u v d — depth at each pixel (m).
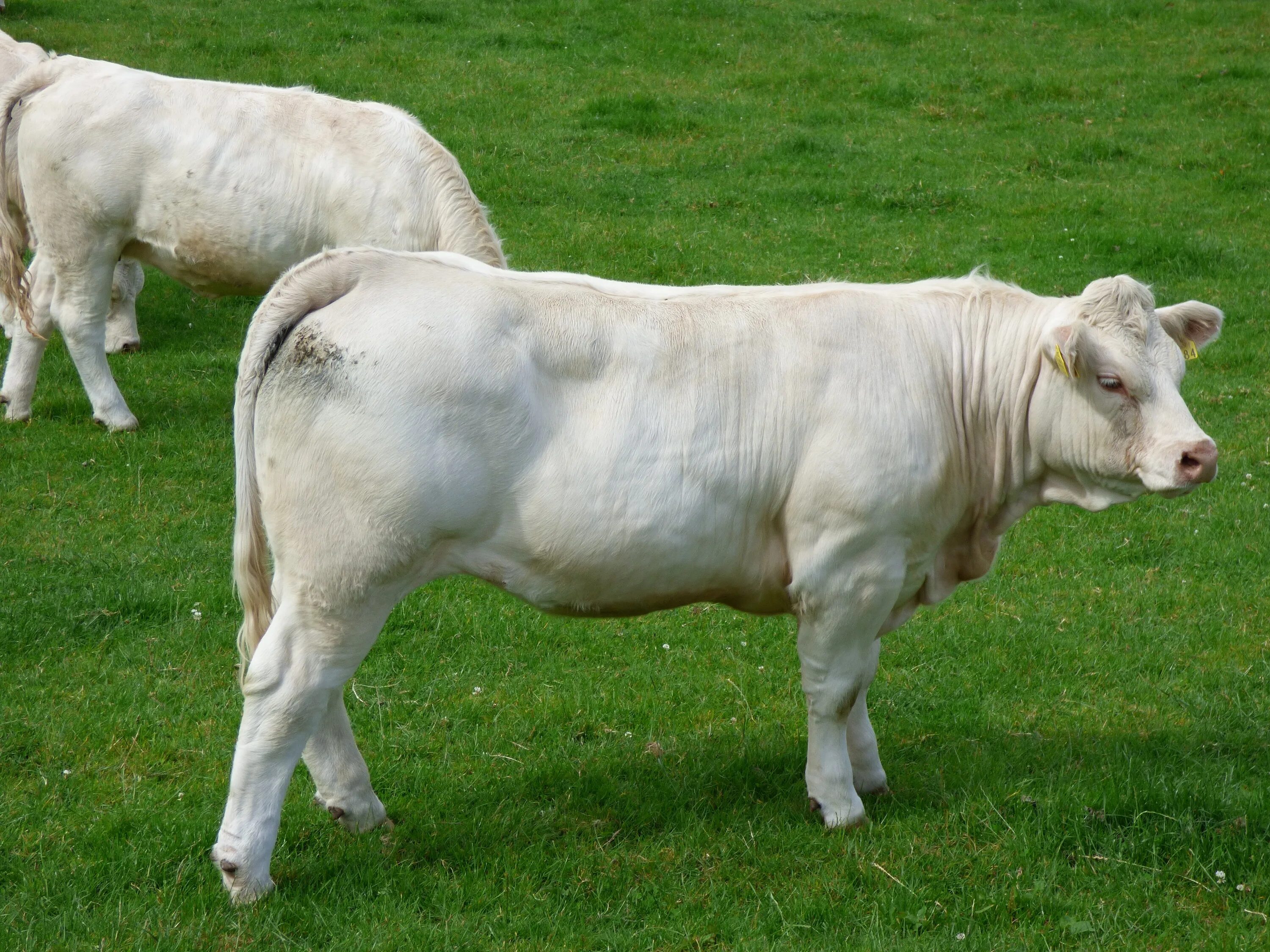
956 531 4.54
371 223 7.61
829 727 4.47
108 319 9.76
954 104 16.53
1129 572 6.97
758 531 4.23
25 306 7.70
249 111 7.74
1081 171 14.41
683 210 13.01
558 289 4.14
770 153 14.67
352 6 19.20
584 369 4.03
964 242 12.34
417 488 3.85
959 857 4.34
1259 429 8.72
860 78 17.34
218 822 4.51
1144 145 15.18
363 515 3.86
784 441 4.14
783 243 12.21
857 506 4.14
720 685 5.77
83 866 4.26
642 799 4.78
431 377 3.84
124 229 7.87
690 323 4.17
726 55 18.11
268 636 3.96
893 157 14.66
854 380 4.20
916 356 4.31
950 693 5.71
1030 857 4.30
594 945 3.95
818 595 4.25
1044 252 12.05
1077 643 6.16
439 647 6.05
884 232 12.59
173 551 6.77
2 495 7.28
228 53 16.70
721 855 4.40
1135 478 4.27
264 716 3.93
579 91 16.38
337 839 4.46
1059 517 7.69
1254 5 20.84
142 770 4.91
